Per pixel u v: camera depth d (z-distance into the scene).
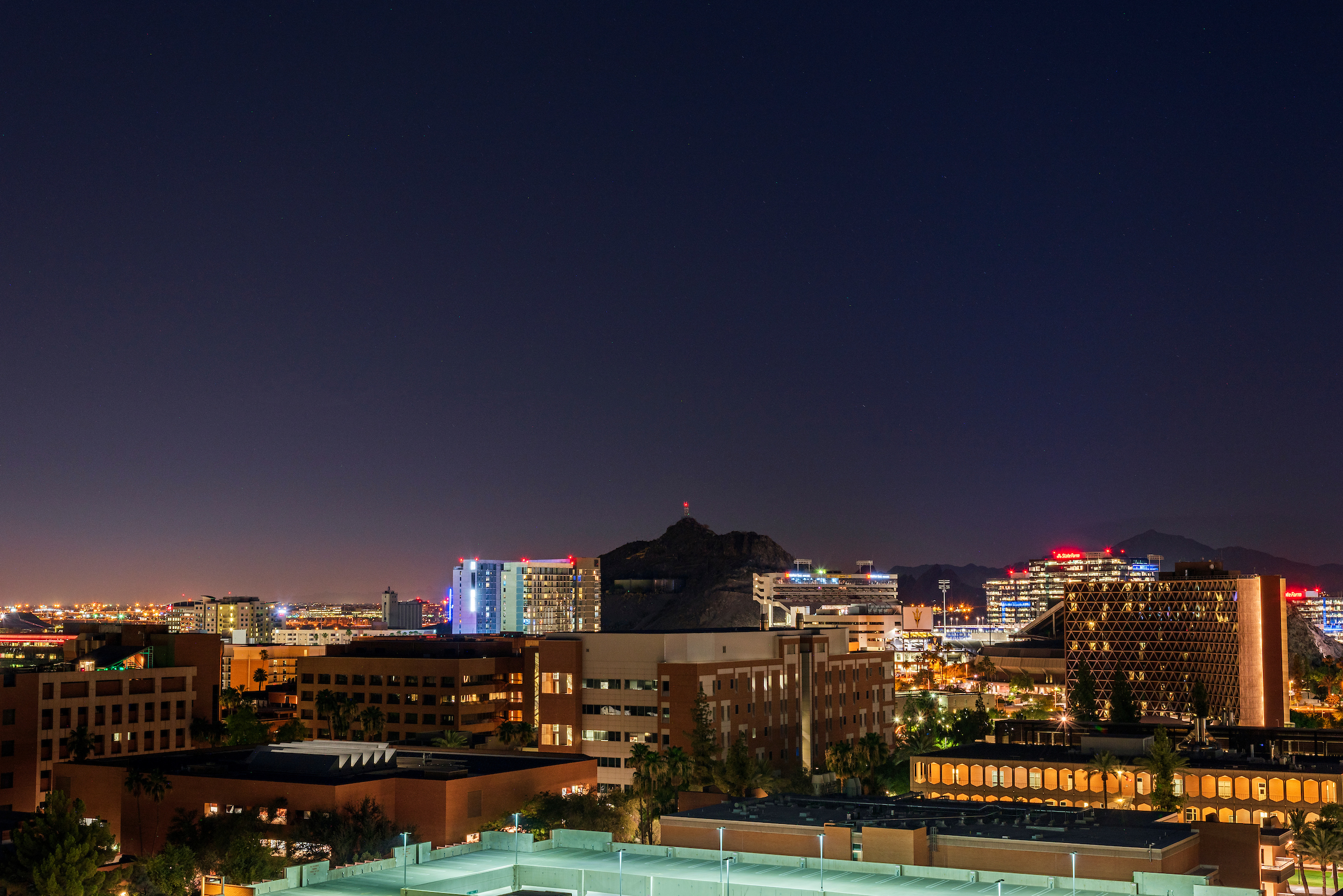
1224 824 111.00
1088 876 91.62
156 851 164.25
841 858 100.00
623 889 93.81
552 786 174.12
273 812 155.50
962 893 88.25
